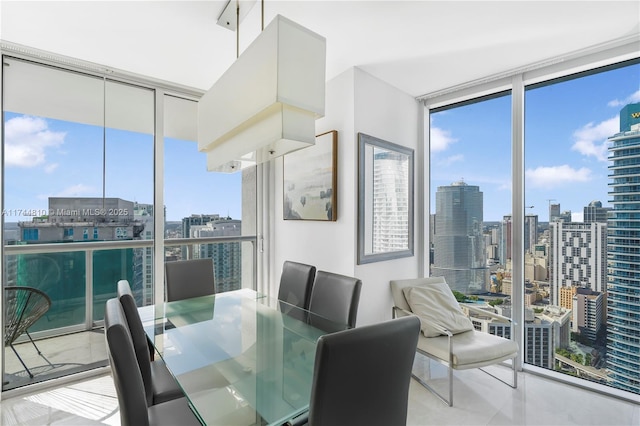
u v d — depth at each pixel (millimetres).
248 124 1520
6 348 2441
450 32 2271
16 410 2217
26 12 2012
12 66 2482
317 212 3088
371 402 1104
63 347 2660
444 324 2592
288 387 1318
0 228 2385
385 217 3064
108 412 2191
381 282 3025
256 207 3830
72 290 2711
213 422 1124
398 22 2148
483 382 2549
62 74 2689
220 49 2504
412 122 3434
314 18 2107
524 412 2146
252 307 2334
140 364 1557
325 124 3064
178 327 1939
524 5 1964
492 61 2668
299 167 3314
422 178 3498
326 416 1020
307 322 2018
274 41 1207
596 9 1993
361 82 2848
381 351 1082
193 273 2748
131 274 2984
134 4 1953
